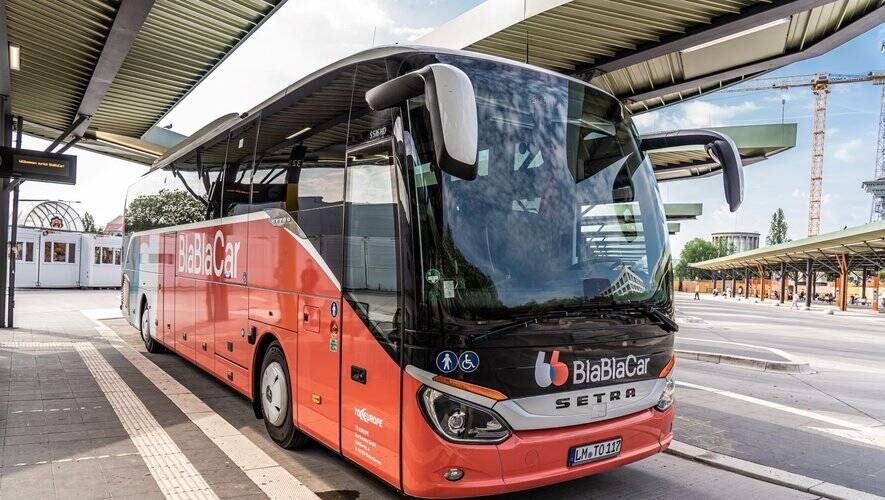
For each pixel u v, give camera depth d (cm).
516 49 1148
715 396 867
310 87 546
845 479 531
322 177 502
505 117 427
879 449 623
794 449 614
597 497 472
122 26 984
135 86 1450
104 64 1166
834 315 3706
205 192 799
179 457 531
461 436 368
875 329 2483
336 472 502
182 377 879
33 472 486
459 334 371
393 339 396
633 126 505
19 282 3122
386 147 417
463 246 386
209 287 762
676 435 649
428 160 390
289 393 550
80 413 668
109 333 1372
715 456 573
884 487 513
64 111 1627
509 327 383
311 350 501
